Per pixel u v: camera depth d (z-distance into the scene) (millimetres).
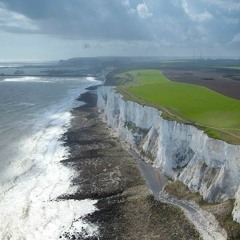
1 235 39375
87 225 41031
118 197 47344
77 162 60594
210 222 38844
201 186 44125
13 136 76750
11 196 48062
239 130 48312
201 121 54844
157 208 43094
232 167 40875
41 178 54062
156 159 57594
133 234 38719
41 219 42562
